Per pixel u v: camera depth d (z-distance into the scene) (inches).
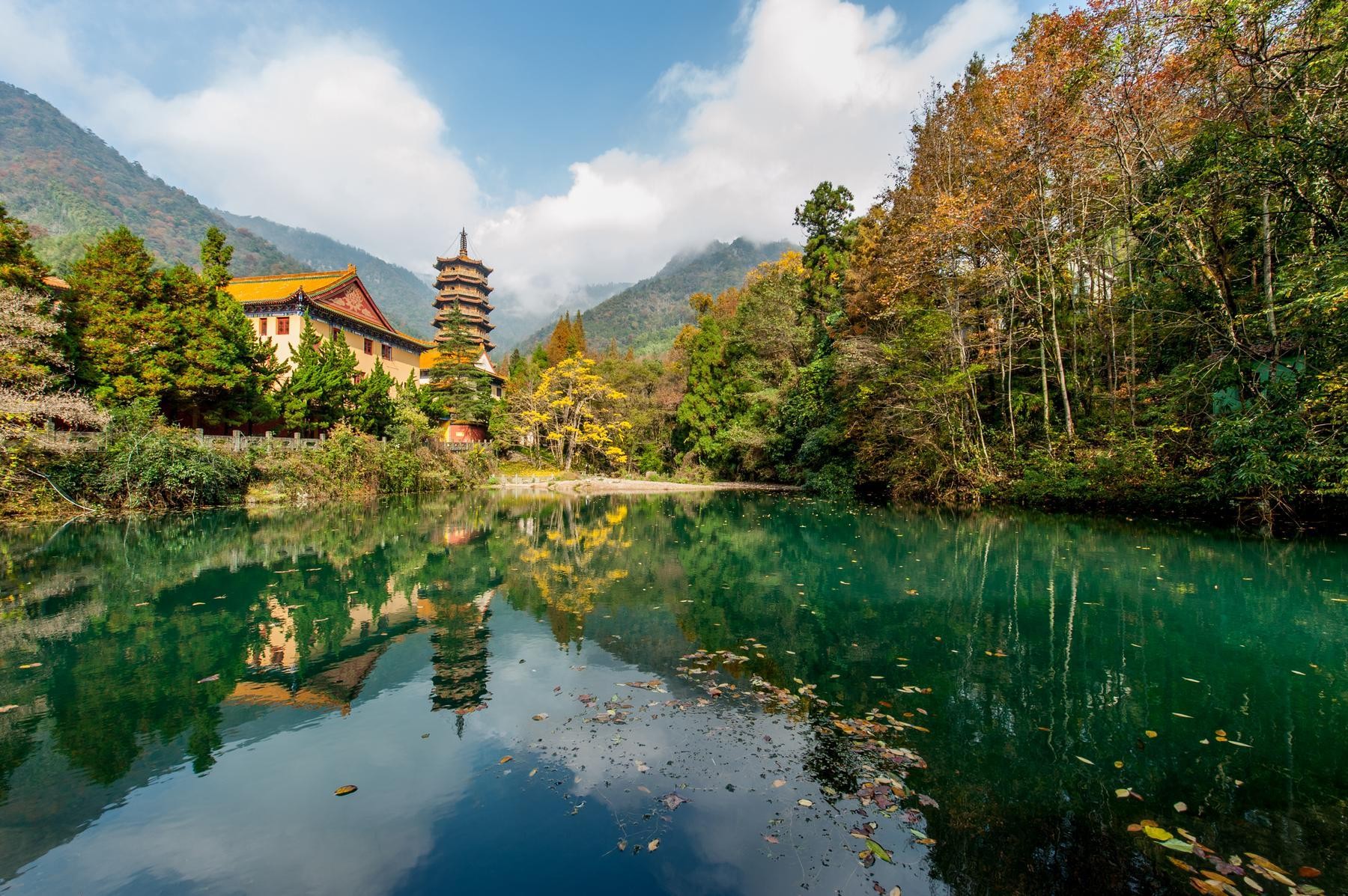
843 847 102.4
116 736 146.6
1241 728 146.6
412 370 1368.1
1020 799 117.0
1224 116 421.4
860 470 821.2
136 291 667.4
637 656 205.3
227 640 222.1
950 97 721.6
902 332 682.8
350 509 693.9
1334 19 328.8
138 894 91.9
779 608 266.8
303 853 102.2
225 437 712.4
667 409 1444.4
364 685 179.5
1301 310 362.6
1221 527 449.4
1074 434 559.2
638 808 114.8
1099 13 435.5
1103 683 176.1
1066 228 561.0
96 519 549.0
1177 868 96.4
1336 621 234.1
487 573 346.9
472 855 101.2
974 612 255.0
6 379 507.5
